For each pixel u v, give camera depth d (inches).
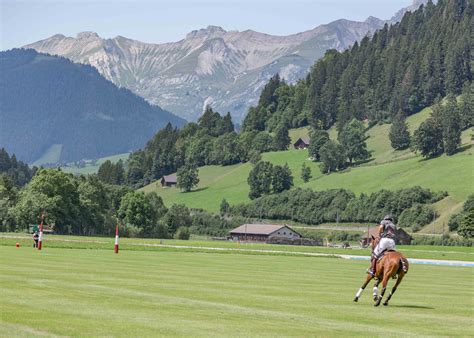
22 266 2092.8
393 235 1492.4
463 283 2255.2
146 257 3129.9
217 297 1451.8
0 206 7672.2
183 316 1142.3
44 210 7504.9
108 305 1227.9
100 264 2394.2
